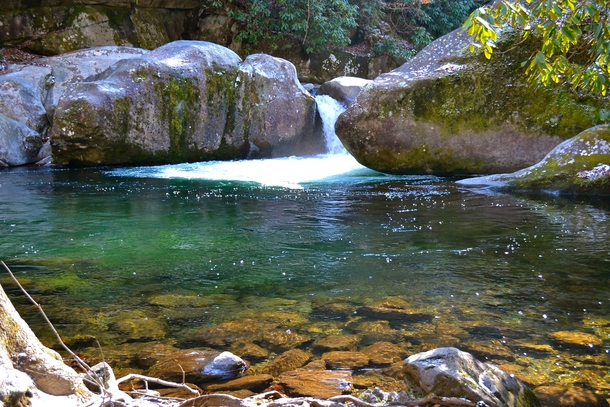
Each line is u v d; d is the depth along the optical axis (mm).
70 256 5121
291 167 12375
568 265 4633
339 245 5406
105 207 7684
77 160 12914
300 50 20859
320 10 20344
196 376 2795
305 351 3076
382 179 10281
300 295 3998
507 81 10227
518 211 7004
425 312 3621
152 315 3643
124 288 4195
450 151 10367
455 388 2166
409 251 5141
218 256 5074
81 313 3684
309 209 7336
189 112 13555
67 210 7477
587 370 2797
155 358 3008
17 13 16438
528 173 8812
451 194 8398
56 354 2344
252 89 14266
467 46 10633
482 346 3092
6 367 2027
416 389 2279
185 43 14352
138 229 6258
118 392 2299
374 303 3801
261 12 20203
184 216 6992
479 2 26312
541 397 2533
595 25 4555
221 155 14102
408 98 10422
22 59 16172
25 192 9109
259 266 4742
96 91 12656
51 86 15055
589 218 6520
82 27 17109
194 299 3943
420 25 25375
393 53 22578
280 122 14508
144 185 9852
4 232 6145
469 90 10305
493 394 2176
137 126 13016
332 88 16047
